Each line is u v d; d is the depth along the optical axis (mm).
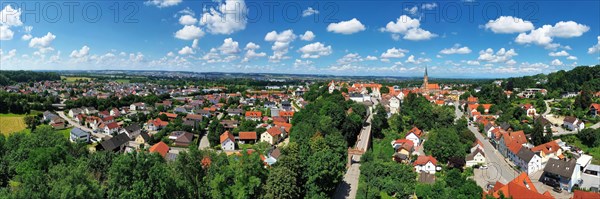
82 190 41594
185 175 62969
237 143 138875
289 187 62219
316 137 97625
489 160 115938
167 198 51156
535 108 185875
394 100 186000
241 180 60438
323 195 70688
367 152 100062
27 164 65688
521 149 108688
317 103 160625
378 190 80125
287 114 188500
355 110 152625
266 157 106625
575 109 172125
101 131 170875
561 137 133250
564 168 90188
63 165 59781
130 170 49062
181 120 174250
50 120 182750
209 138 138625
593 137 123125
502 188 70750
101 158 68250
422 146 125938
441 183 80812
